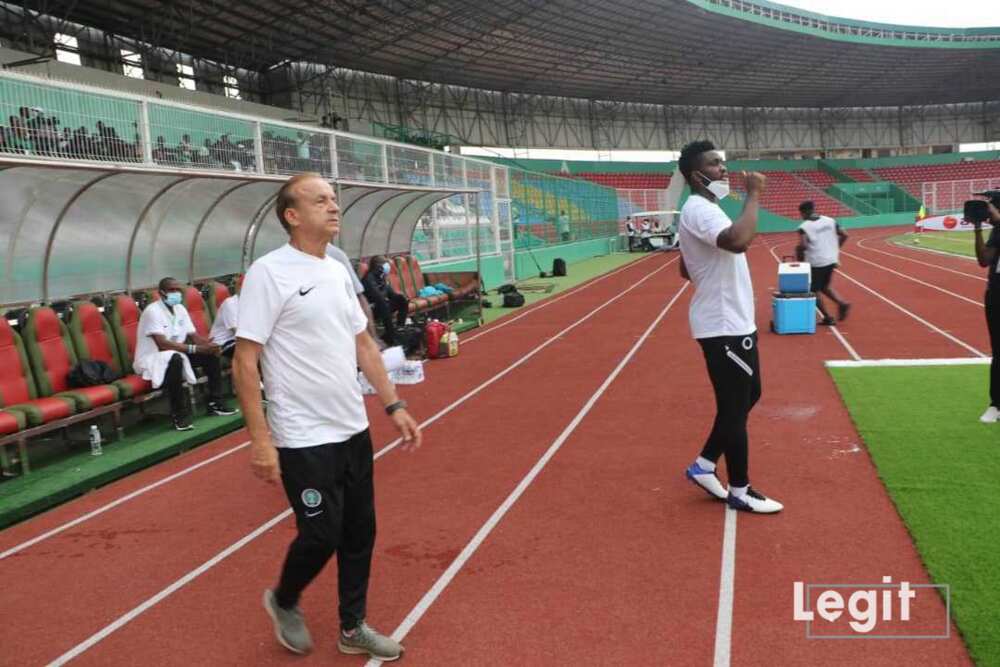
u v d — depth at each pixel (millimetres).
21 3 19969
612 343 11477
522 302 17078
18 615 3834
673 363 9594
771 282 20219
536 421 7105
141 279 9203
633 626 3410
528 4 29719
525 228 26594
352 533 3195
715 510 4695
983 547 3891
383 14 26984
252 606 3809
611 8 33312
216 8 23172
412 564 4164
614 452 6016
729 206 50469
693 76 47531
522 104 46156
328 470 2996
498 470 5719
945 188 52375
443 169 17875
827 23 48094
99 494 5727
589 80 44562
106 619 3748
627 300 17531
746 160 59500
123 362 7703
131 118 8633
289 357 2961
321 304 2973
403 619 3582
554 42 36156
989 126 64750
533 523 4656
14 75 7254
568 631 3396
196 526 4934
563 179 31922
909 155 64938
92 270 8508
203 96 24656
